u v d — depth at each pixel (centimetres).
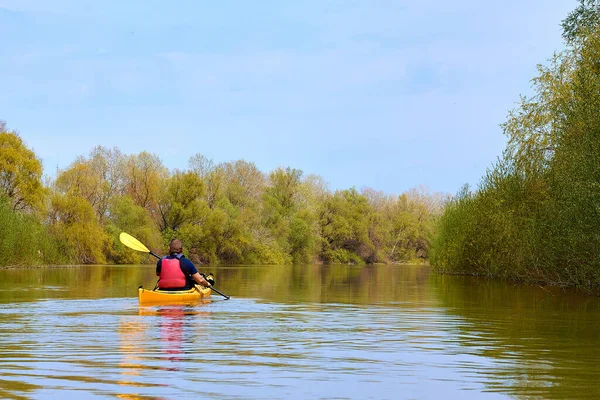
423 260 9631
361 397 524
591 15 2434
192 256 6162
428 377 607
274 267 5544
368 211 9031
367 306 1394
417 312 1263
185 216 6109
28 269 3412
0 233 3419
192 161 6794
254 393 533
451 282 2622
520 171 2492
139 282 2194
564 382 589
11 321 1025
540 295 1806
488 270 2958
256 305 1371
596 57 2178
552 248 2031
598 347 802
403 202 9838
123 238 1578
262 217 7381
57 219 4516
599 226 1734
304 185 7894
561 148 2131
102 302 1363
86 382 570
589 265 1830
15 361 669
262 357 706
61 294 1597
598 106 1906
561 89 2359
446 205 3772
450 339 867
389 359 703
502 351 766
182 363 664
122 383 566
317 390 547
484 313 1256
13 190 4191
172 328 952
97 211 5350
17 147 4191
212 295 1636
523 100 2519
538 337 899
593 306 1441
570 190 1912
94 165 6178
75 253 4491
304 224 7594
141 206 6138
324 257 8406
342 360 693
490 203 2802
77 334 877
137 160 6203
